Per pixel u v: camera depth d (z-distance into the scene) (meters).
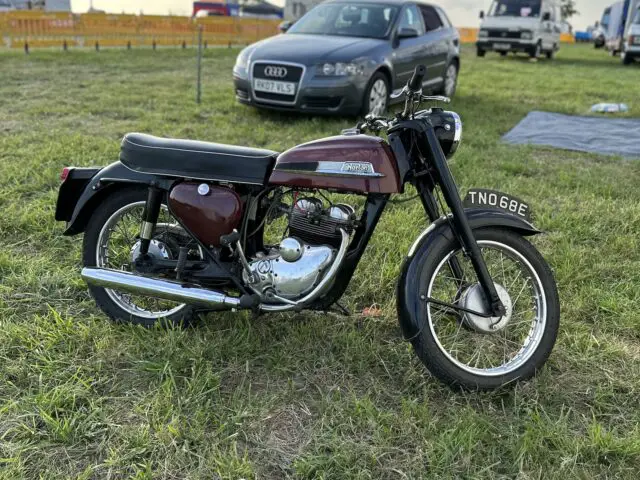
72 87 9.92
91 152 5.70
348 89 7.53
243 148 2.74
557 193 5.21
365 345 2.89
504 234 2.63
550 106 9.65
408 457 2.28
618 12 25.02
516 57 21.97
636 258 3.98
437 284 3.08
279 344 2.90
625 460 2.28
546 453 2.29
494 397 2.60
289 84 7.56
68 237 3.97
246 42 23.22
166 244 2.87
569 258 3.83
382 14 8.64
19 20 16.33
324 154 2.59
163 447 2.27
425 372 2.75
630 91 11.90
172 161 2.72
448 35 9.97
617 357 2.92
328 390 2.64
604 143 7.24
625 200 5.05
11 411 2.43
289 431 2.41
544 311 2.67
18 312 3.15
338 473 2.19
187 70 13.14
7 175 4.90
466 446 2.29
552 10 21.28
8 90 9.33
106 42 18.70
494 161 6.13
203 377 2.61
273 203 2.78
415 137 2.56
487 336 3.03
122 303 3.07
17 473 2.12
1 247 3.83
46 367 2.67
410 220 4.30
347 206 2.68
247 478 2.14
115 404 2.51
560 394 2.64
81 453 2.25
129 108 8.14
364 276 3.58
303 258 2.62
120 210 2.98
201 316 3.07
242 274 2.76
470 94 10.88
